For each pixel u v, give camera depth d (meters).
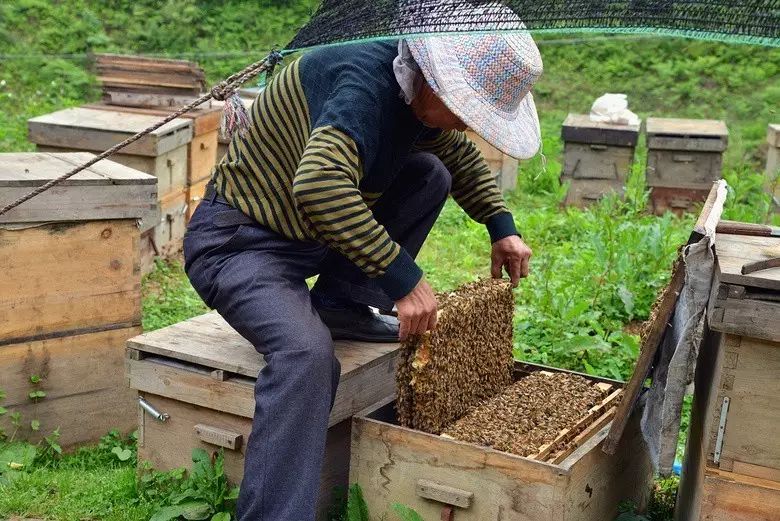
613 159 7.95
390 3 1.99
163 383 2.93
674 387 2.46
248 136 2.77
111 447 3.47
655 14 1.61
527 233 6.80
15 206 2.87
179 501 2.84
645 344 2.54
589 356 4.48
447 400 2.84
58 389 3.40
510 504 2.51
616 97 8.23
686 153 7.79
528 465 2.47
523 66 2.51
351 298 3.04
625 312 5.18
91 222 3.35
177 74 6.10
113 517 2.87
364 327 3.09
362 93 2.53
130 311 3.50
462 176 3.17
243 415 2.81
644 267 5.53
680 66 12.27
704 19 1.58
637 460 3.04
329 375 2.55
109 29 12.34
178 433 2.97
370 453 2.69
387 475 2.67
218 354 2.87
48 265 3.29
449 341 2.79
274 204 2.76
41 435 3.40
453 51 2.50
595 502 2.71
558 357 4.48
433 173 3.06
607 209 6.94
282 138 2.72
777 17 1.54
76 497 3.02
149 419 3.02
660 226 5.93
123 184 3.36
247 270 2.70
